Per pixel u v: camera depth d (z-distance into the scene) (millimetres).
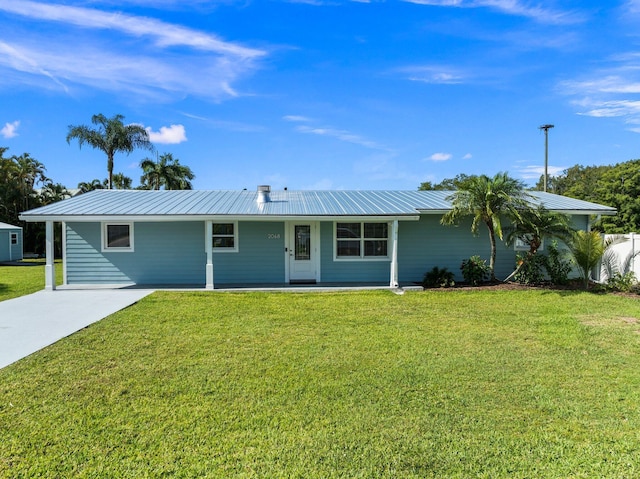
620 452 3227
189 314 8578
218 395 4359
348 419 3795
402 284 13242
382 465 3061
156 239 13250
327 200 14516
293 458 3154
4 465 3059
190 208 12672
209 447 3309
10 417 3844
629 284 11656
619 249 13234
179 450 3262
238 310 9023
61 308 9211
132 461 3109
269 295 11109
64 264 13016
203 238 13367
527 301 10148
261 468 3020
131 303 9820
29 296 10906
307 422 3738
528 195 12633
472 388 4539
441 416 3854
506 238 13602
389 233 13703
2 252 27141
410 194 16047
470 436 3480
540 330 7207
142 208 12547
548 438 3443
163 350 5992
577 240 12031
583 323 7777
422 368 5184
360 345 6266
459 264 13945
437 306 9516
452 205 12867
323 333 7023
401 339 6617
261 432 3553
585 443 3365
